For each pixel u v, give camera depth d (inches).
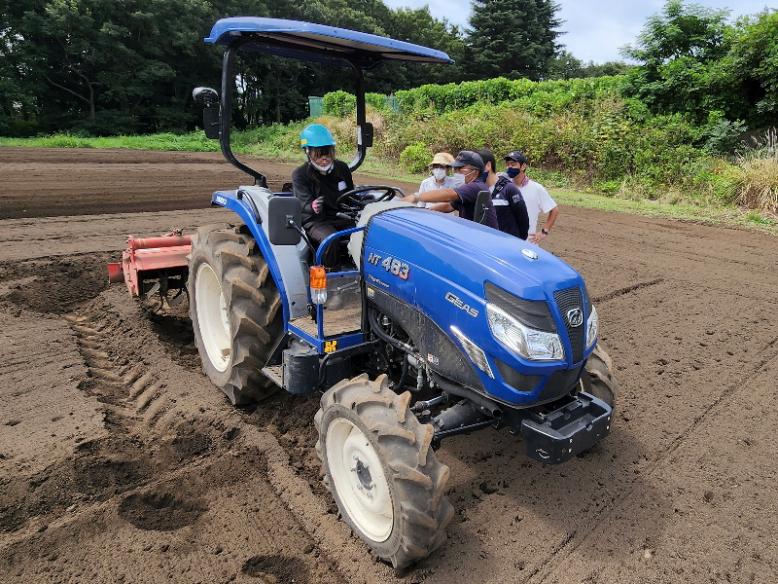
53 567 98.6
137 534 107.0
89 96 1317.7
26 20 1153.4
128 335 200.7
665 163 548.1
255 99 1472.7
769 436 146.3
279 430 145.6
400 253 118.6
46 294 231.9
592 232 387.2
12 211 371.2
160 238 214.2
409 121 820.6
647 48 634.2
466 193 160.6
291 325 136.8
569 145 615.2
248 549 104.5
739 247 350.9
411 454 95.6
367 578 98.8
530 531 111.0
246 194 156.3
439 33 1966.0
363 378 109.7
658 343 204.2
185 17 1295.5
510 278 102.8
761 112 555.8
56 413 146.4
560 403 112.3
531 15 1934.1
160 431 143.9
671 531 111.8
